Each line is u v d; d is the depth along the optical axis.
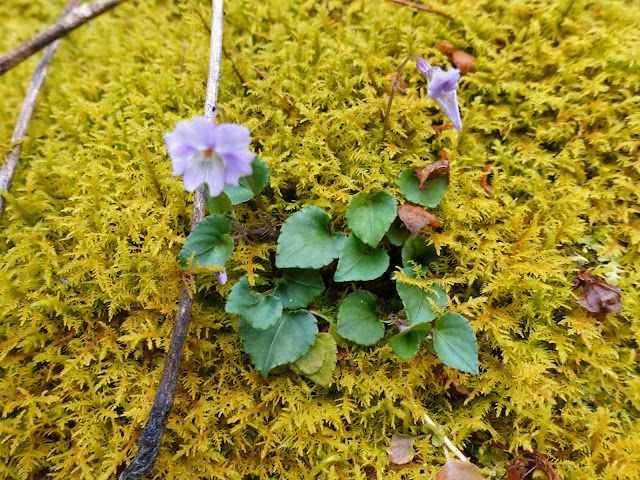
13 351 0.12
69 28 0.14
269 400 0.11
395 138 0.13
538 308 0.11
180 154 0.09
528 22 0.15
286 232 0.11
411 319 0.11
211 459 0.11
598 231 0.12
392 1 0.15
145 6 0.18
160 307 0.11
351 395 0.11
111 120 0.14
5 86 0.17
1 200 0.13
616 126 0.13
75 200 0.13
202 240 0.11
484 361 0.11
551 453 0.11
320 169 0.12
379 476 0.10
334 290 0.12
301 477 0.11
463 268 0.12
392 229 0.12
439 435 0.11
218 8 0.14
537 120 0.14
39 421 0.11
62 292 0.12
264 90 0.14
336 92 0.14
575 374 0.11
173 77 0.15
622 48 0.13
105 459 0.11
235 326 0.12
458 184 0.13
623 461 0.10
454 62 0.14
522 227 0.12
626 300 0.11
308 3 0.16
